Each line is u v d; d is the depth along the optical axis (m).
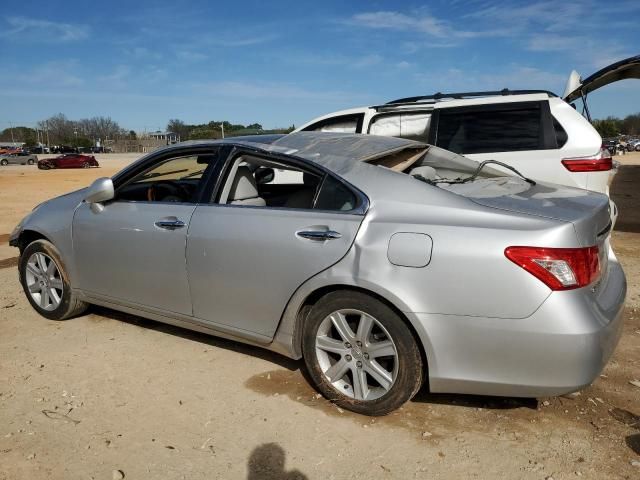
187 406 3.22
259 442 2.86
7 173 36.03
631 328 4.28
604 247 3.05
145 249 3.78
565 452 2.73
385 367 3.03
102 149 94.12
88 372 3.66
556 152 5.86
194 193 3.69
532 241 2.60
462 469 2.62
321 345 3.15
